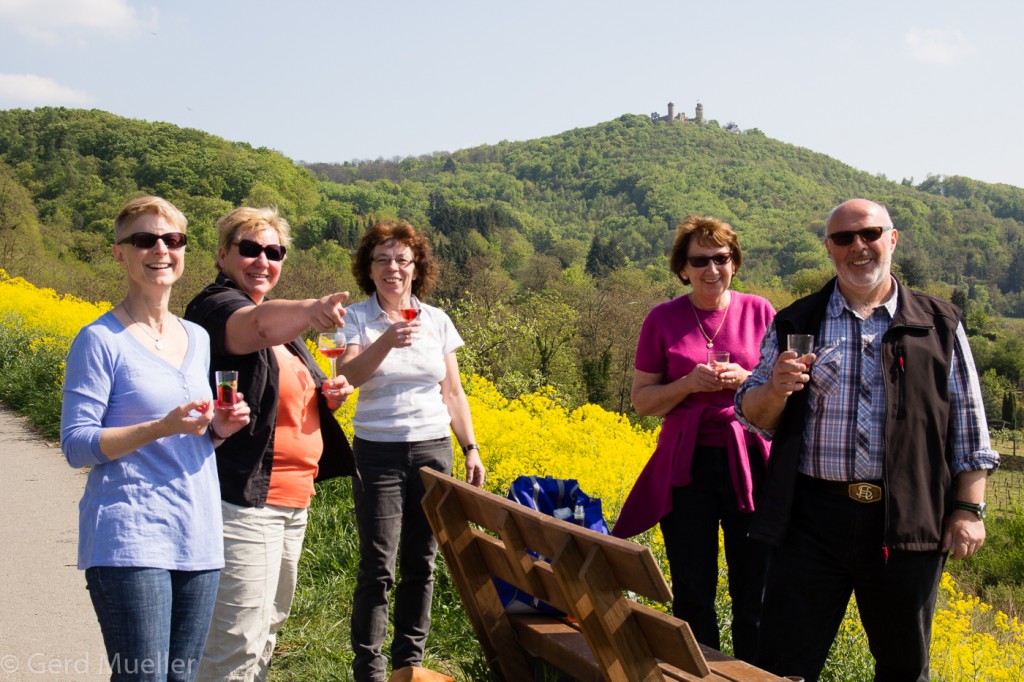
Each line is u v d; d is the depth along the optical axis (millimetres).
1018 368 62062
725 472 4328
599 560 2902
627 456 7070
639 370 4645
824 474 3617
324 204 102125
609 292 34969
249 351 3326
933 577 3551
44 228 42531
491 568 3895
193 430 2779
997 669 5832
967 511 3561
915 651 3607
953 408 3615
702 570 4297
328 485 6547
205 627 2979
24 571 5820
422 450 4289
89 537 2791
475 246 106438
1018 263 138125
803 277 69312
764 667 3768
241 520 3414
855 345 3668
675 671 3238
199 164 88562
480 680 4219
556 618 3982
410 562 4344
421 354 4375
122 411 2889
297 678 4457
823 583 3652
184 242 3037
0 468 8812
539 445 7270
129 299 3045
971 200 199375
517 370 20312
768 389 3635
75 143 88625
